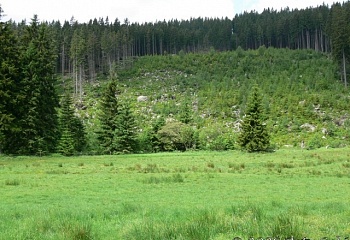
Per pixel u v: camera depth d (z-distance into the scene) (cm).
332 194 2003
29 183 2444
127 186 2314
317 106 8662
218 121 8744
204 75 12212
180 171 3216
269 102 9150
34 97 5559
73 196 1931
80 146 6656
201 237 874
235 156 5172
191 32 18025
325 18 14788
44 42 6250
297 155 4947
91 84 12100
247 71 12275
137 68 13750
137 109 9812
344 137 7125
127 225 1064
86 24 16800
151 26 17788
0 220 1216
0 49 5462
